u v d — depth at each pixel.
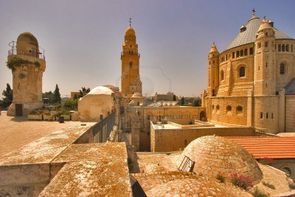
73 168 3.04
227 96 45.75
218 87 54.78
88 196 2.19
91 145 4.64
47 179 3.35
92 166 3.14
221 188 9.15
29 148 4.31
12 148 10.45
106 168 3.05
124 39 72.19
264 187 12.99
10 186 3.28
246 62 43.12
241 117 41.62
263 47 37.50
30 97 30.77
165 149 31.88
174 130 32.28
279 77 38.91
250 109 39.25
